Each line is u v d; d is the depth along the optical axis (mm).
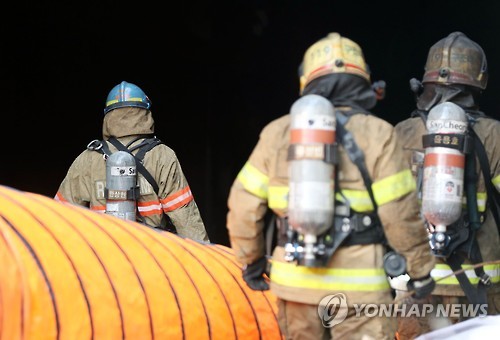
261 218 9875
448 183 10852
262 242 10000
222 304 11531
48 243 10508
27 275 9969
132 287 10797
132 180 13539
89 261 10664
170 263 11539
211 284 11641
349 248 9469
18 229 10438
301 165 9086
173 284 11234
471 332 9805
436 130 10938
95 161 14094
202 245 12664
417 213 9375
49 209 11203
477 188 11516
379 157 9391
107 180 13492
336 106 9766
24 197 11258
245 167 9914
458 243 11312
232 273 12117
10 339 9742
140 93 14227
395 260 9391
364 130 9492
